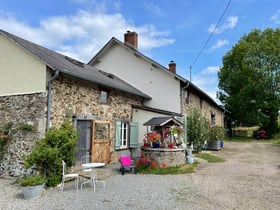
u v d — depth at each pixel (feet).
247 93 73.92
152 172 26.30
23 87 24.35
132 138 36.35
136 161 30.42
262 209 14.60
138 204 15.56
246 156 38.83
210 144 48.03
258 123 75.56
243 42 79.00
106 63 48.83
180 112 40.55
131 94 37.99
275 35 76.74
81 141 27.22
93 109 29.22
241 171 26.50
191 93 47.60
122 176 24.62
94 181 20.25
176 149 29.37
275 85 73.26
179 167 28.66
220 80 84.64
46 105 22.99
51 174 20.79
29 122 23.47
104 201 16.25
